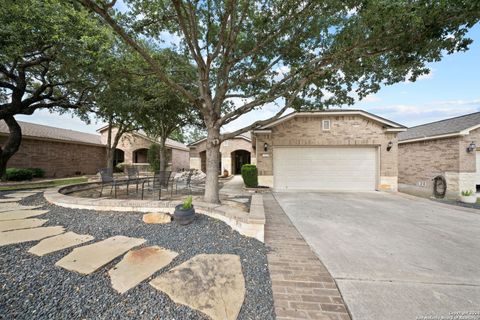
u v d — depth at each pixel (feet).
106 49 19.74
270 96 19.75
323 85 20.27
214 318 6.20
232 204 20.85
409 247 12.07
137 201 15.56
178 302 6.75
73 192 24.44
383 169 34.09
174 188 32.65
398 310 6.90
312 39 19.49
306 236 13.67
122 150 70.79
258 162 35.37
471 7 11.89
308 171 35.50
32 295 6.62
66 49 21.45
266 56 21.63
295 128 35.27
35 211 15.43
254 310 6.69
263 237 12.29
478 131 32.09
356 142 34.50
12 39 20.21
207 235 12.23
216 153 18.99
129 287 7.29
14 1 18.61
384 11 12.60
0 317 5.73
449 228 15.64
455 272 9.37
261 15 17.66
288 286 8.13
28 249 9.66
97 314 6.06
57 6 19.01
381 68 18.45
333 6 15.10
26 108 31.40
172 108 32.83
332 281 8.54
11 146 33.19
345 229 15.19
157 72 16.11
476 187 33.42
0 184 29.60
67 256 9.14
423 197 29.68
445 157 34.40
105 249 9.98
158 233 12.14
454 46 14.58
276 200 26.23
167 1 15.92
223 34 16.94
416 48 15.03
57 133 54.29
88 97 32.32
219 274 8.53
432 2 12.23
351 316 6.60
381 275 9.05
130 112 30.32
